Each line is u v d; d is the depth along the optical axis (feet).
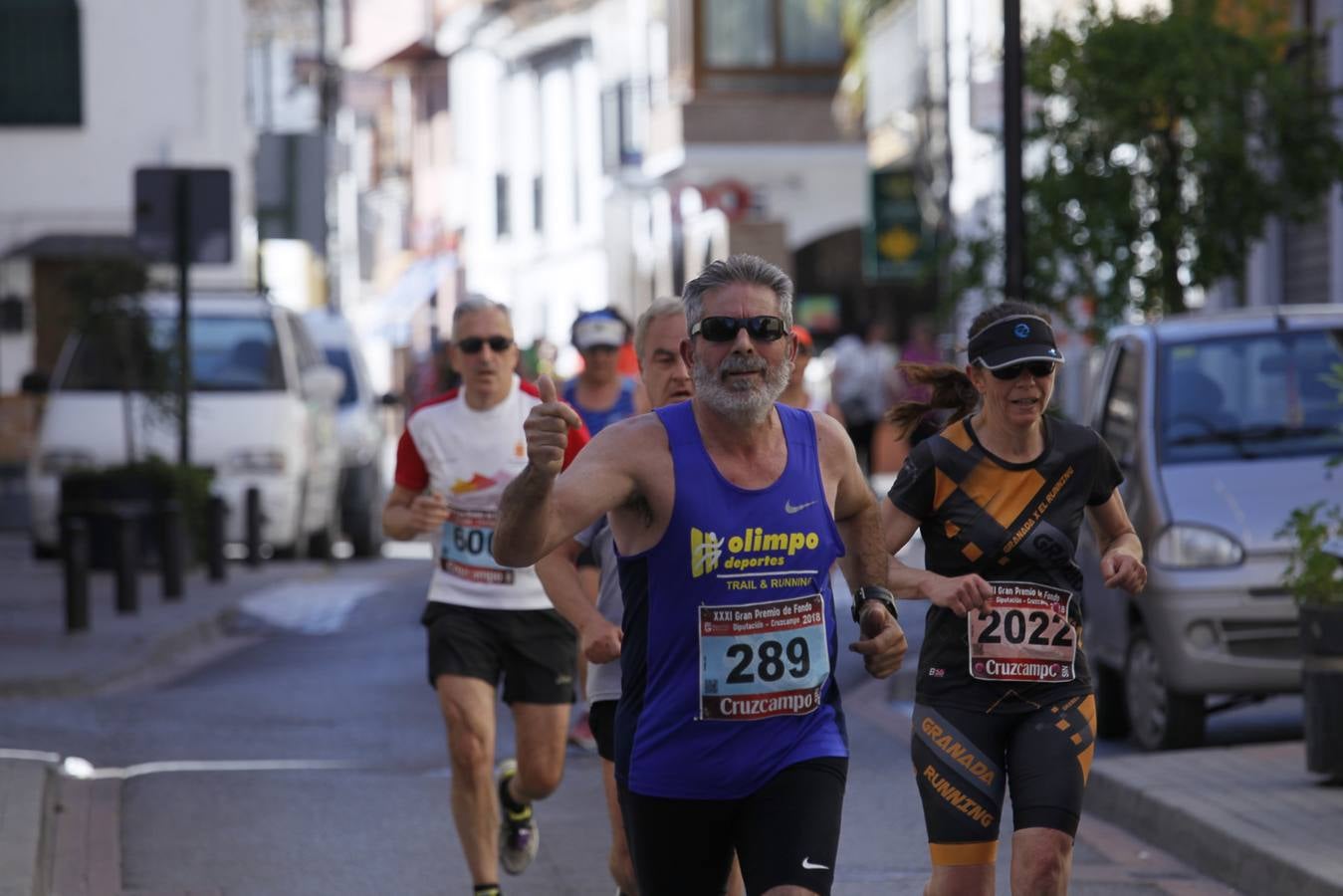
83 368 216.33
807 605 52.19
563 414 48.73
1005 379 63.36
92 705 130.31
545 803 100.17
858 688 140.97
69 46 327.47
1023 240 134.51
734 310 50.93
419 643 162.91
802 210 393.50
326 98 382.01
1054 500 64.23
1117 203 155.02
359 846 90.02
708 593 51.60
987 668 62.80
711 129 388.16
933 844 62.85
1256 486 108.58
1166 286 156.97
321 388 224.74
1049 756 61.77
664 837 52.65
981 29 296.92
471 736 77.00
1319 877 75.15
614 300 453.17
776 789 51.83
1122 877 83.92
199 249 197.57
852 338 303.68
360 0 628.69
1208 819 85.71
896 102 342.85
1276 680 105.81
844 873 84.89
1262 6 161.27
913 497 64.39
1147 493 109.81
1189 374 114.93
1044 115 159.63
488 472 79.51
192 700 133.39
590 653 65.16
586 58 470.80
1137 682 111.34
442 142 588.09
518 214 518.37
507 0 498.28
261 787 103.30
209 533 199.62
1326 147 159.94
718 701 51.60
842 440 53.72
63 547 156.25
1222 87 154.30
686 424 51.93
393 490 81.46
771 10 391.86
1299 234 200.23
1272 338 116.06
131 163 329.31
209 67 330.75
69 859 87.10
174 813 96.78
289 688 139.54
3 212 326.85
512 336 80.38
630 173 433.48
